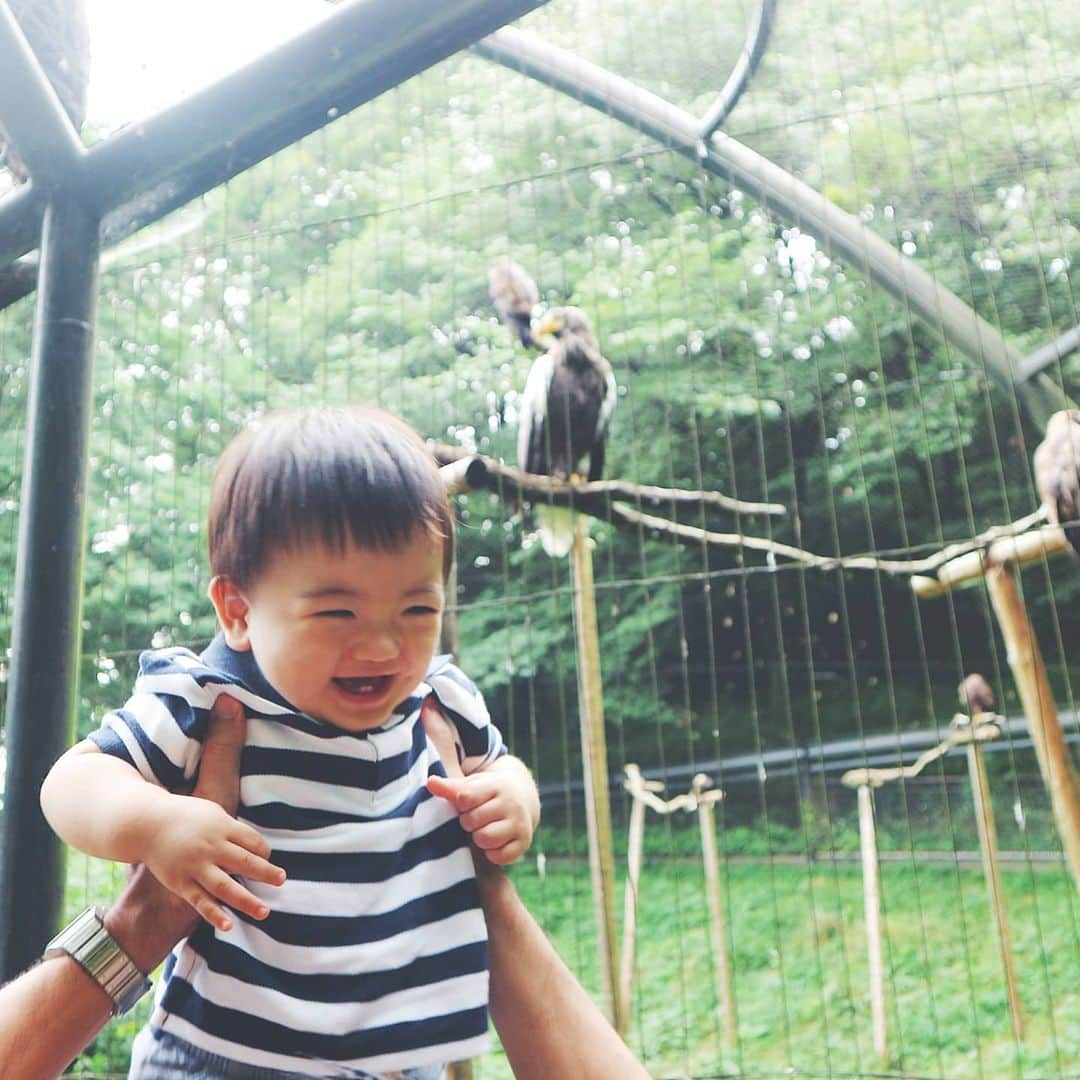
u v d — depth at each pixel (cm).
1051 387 389
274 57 184
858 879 768
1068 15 564
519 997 85
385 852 83
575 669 938
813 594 970
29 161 189
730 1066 474
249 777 81
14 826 168
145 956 74
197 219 273
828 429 825
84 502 185
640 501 380
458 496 411
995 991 538
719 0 489
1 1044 71
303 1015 76
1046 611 903
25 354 285
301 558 77
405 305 590
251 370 360
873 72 498
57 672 175
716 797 508
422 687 95
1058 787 384
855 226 391
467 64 562
